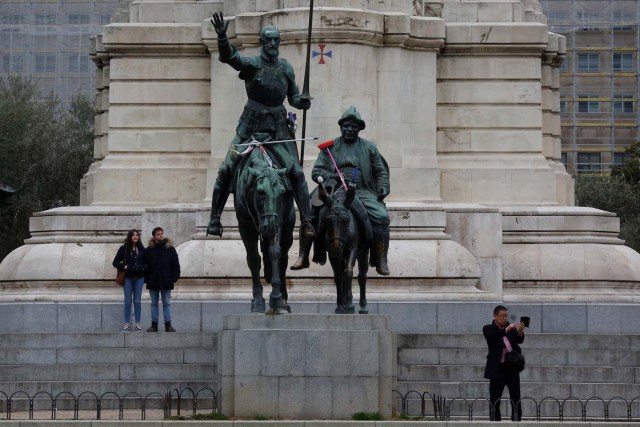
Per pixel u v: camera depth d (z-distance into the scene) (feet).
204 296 145.69
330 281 146.00
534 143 160.56
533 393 120.88
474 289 147.02
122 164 160.97
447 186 159.02
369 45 154.51
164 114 161.48
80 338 130.41
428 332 143.13
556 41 172.76
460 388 120.67
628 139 307.99
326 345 106.83
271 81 113.91
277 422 97.81
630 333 148.87
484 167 159.43
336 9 151.94
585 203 283.18
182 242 151.64
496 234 151.23
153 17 162.30
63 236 155.22
